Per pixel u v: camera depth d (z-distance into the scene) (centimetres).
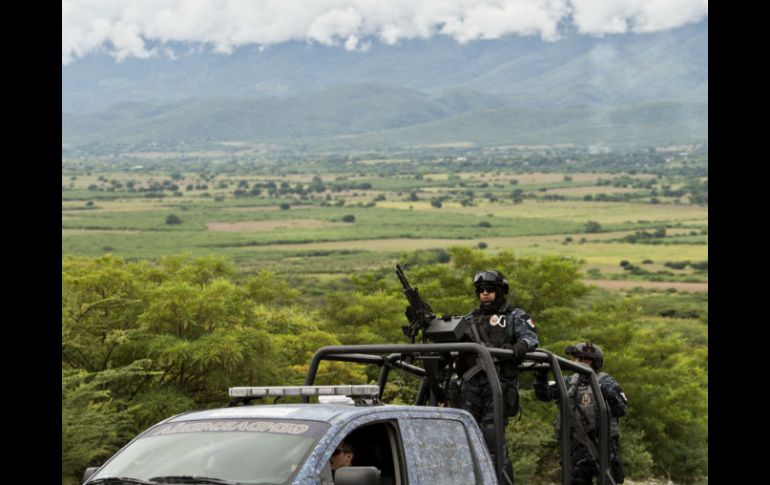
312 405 839
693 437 3334
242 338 2156
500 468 969
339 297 3288
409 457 841
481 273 1140
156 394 2072
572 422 1367
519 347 1087
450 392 1123
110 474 802
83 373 1909
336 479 738
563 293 3359
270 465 756
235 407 878
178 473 770
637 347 3541
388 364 1180
